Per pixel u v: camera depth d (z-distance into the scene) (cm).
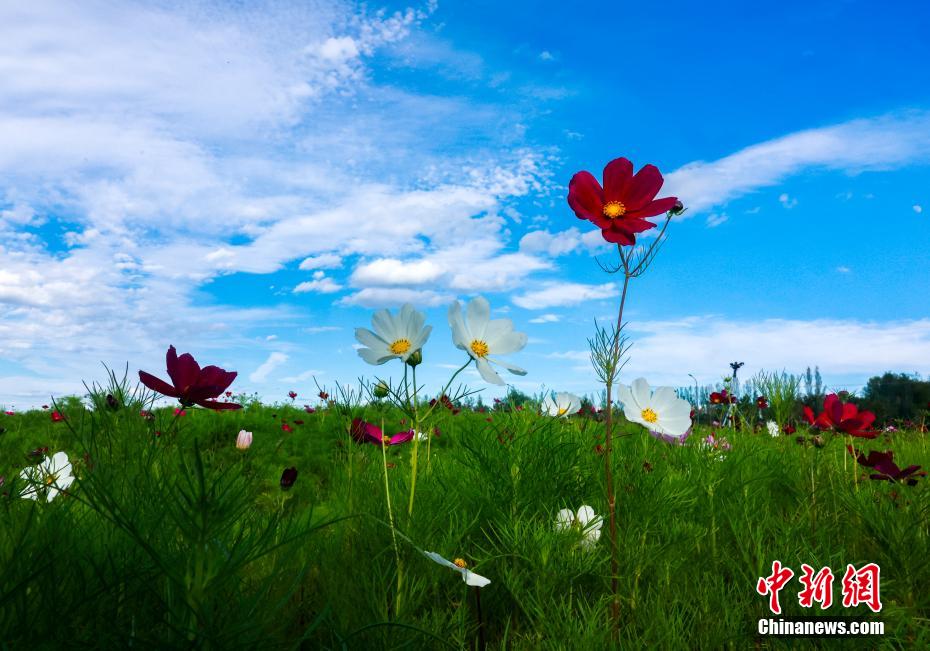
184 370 134
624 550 201
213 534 108
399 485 236
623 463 267
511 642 174
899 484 257
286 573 158
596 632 167
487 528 238
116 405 168
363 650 155
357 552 201
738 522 237
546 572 189
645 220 168
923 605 192
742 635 177
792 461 324
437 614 176
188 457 146
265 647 119
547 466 257
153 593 117
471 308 188
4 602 101
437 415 239
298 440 577
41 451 210
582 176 176
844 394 482
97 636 109
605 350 186
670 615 179
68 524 145
